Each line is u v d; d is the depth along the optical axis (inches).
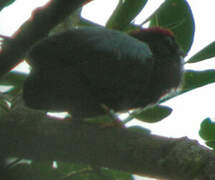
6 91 393.1
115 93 371.9
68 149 295.4
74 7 251.9
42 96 361.4
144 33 430.3
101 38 362.6
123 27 400.2
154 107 397.7
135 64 366.6
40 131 295.1
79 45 356.8
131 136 290.8
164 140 285.6
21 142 292.8
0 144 293.3
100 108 378.3
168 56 419.2
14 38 259.1
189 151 272.8
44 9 251.1
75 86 353.4
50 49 356.2
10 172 250.4
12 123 295.7
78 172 312.7
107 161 293.9
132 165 287.1
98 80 358.9
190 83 396.2
